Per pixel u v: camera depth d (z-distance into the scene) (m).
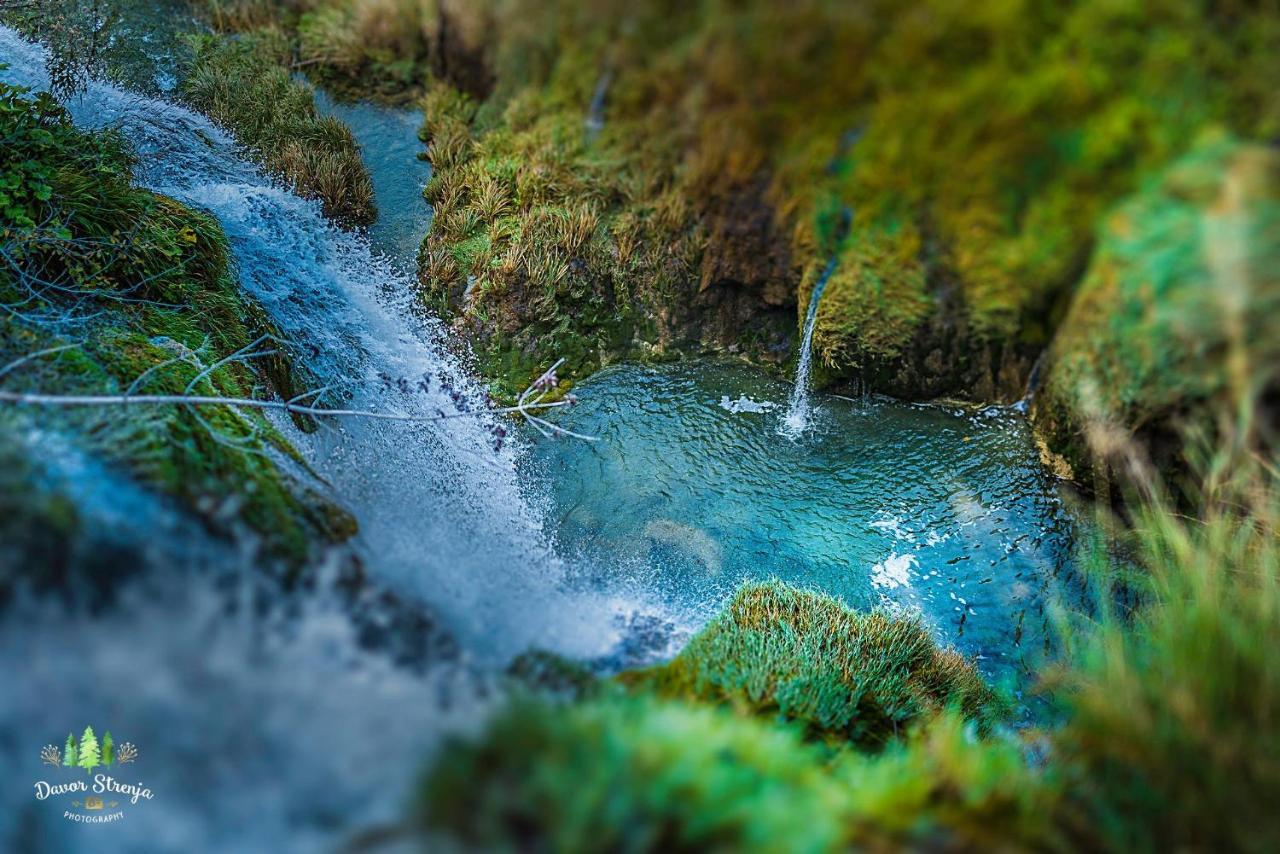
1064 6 3.76
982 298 4.95
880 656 4.20
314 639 2.85
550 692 3.24
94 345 3.97
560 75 5.97
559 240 5.95
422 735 2.45
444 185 6.49
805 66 4.54
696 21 4.86
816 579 4.94
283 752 2.38
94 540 2.76
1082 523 5.10
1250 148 3.55
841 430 5.73
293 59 7.42
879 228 4.92
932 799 2.64
